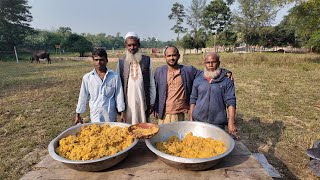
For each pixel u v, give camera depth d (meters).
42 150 4.18
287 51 41.09
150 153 2.27
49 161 2.16
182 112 3.33
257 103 7.23
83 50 35.69
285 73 13.62
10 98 8.16
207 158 1.87
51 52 43.97
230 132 2.70
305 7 16.39
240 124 5.46
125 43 3.26
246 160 2.14
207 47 50.53
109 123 2.64
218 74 2.87
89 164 1.87
